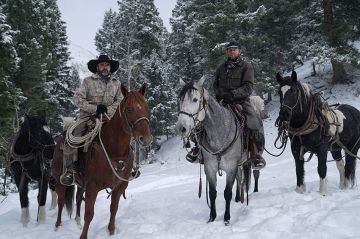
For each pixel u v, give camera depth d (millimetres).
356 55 21031
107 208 8891
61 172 6922
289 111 7211
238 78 7250
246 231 5652
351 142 8688
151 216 7219
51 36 27469
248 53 24156
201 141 6473
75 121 6594
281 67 26781
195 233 5949
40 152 7672
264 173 12961
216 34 23562
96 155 5812
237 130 6602
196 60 30547
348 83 22406
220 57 22391
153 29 36281
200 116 5938
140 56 34281
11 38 16984
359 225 5137
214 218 6676
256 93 23609
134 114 5371
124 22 33938
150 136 5324
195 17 26906
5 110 16141
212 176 6625
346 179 8352
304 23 23391
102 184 5898
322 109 7629
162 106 30000
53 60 26734
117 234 6316
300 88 7438
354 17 22250
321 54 21266
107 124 5961
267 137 20484
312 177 10852
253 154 7109
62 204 7137
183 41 31781
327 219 5434
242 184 7582
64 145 6301
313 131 7480
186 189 10906
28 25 21953
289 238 5070
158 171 20016
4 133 15852
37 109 21203
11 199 11258
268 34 25266
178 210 7715
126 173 6195
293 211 6270
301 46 23625
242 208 7090
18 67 18766
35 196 11461
